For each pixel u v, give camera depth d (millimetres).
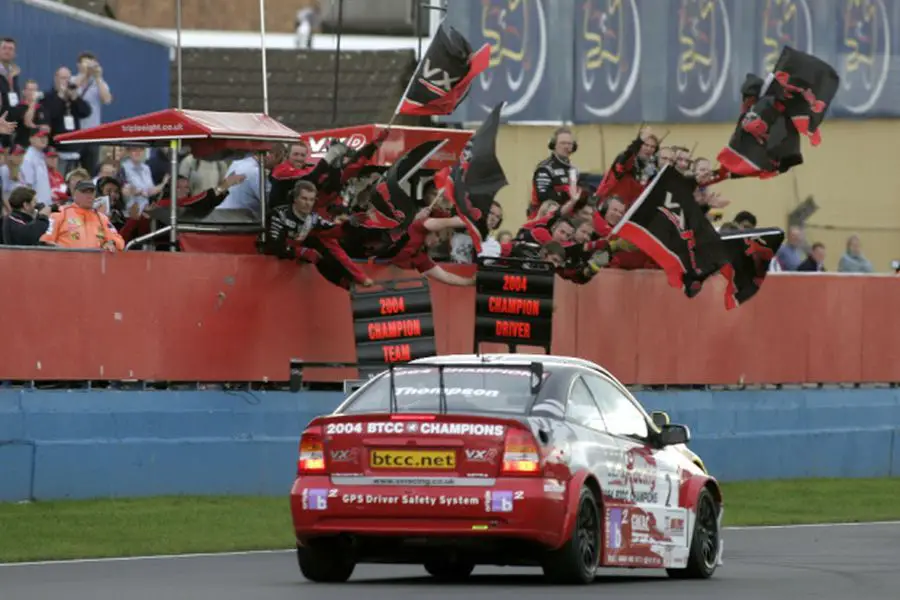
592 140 101250
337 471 41625
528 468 40656
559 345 73000
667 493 46062
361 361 66562
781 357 81375
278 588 41438
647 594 40719
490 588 41500
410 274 68062
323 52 112625
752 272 75125
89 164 80188
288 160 66812
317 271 66875
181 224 65812
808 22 106125
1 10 78500
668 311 77125
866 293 84750
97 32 85750
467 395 42594
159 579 44031
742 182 107750
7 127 71250
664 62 102188
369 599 38656
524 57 99125
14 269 61062
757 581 45562
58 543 52594
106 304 62812
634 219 72688
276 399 66188
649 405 76312
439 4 98250
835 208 108562
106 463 61719
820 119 75375
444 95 72312
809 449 83000
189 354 64312
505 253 72000
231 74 111500
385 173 67875
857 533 62812
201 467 64000
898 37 108938
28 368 61281
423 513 40875
